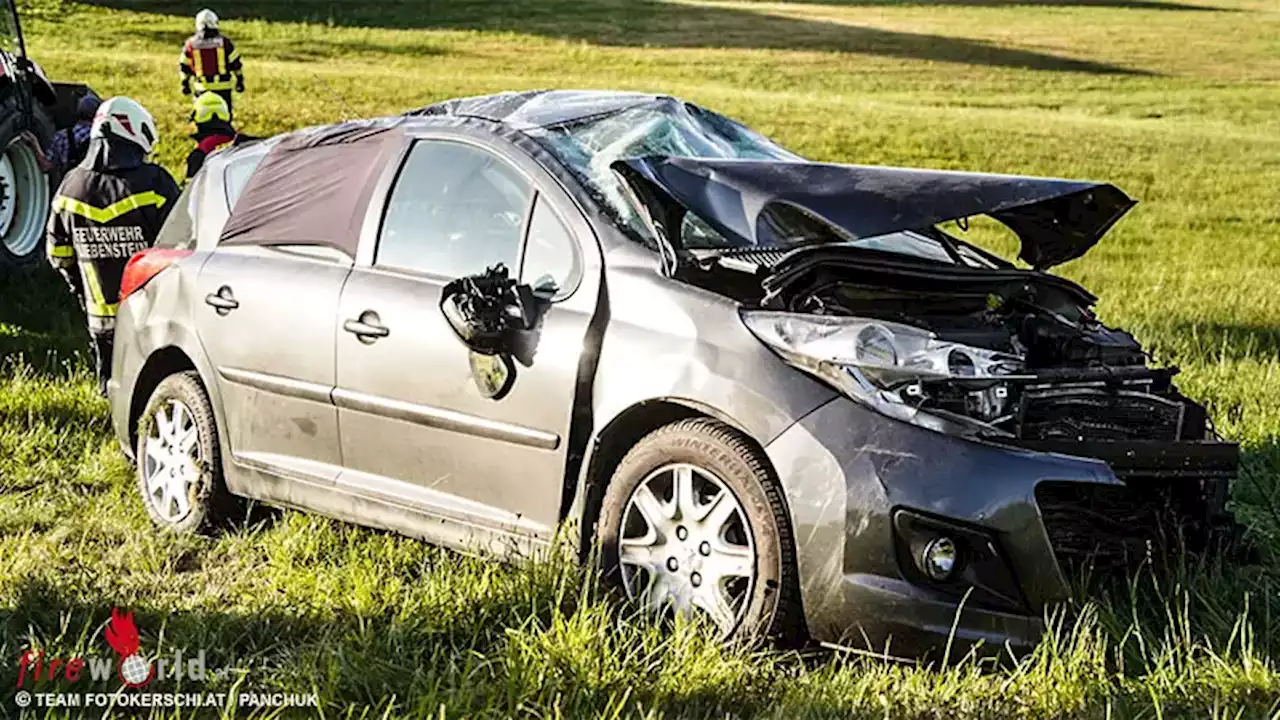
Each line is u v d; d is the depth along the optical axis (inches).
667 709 172.2
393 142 234.2
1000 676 178.2
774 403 184.4
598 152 221.5
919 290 206.1
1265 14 3334.2
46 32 1697.8
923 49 2405.3
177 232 267.9
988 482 177.9
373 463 226.7
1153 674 176.9
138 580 226.2
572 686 173.9
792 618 185.3
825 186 200.8
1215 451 192.4
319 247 237.8
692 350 192.1
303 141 252.7
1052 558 179.2
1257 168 1235.2
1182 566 197.2
